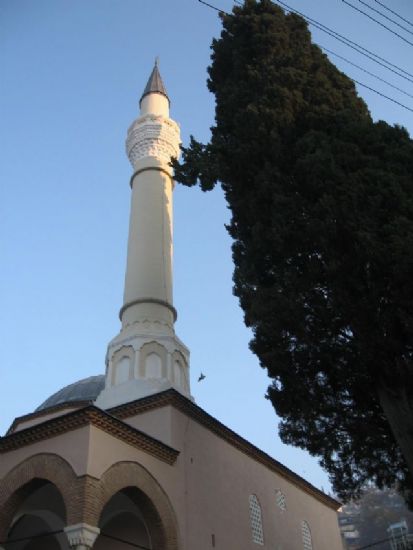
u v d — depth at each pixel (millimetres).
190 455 17484
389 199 13938
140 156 26375
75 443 13961
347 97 18031
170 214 25016
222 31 21375
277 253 15602
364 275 14180
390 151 15359
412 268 12734
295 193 15836
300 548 22750
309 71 18516
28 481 14195
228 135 18734
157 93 29438
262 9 20453
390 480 16094
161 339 20406
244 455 21188
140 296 21609
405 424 13273
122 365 20047
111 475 13961
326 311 14500
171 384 19438
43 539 17438
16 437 14969
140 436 15406
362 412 15305
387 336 13625
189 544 15672
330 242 14398
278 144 16469
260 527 20312
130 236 23891
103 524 17219
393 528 58000
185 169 17938
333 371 14781
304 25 20000
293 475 24438
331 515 27359
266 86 18062
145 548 15055
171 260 23641
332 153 15469
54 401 24922
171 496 15805
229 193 17953
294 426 16219
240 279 16562
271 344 15438
